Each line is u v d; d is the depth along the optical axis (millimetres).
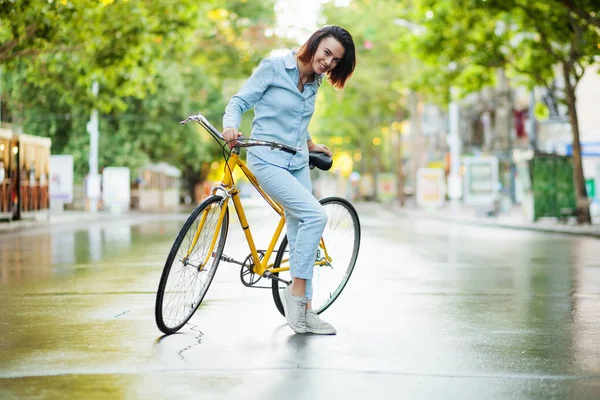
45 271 10406
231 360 4715
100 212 41406
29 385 4090
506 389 4105
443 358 4844
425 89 28438
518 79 28359
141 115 44000
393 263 11734
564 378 4352
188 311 5703
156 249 14672
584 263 11969
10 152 26047
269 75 5641
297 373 4402
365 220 31109
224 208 5762
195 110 49844
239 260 6363
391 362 4715
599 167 35312
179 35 23500
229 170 5734
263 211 34188
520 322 6262
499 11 23203
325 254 6340
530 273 10375
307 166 5867
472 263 11844
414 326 6020
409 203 56375
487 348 5176
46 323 6031
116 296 7723
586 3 21344
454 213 35656
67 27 20156
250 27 39594
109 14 21578
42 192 28938
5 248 15062
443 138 70625
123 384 4121
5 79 37750
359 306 7098
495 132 60688
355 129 64062
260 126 5695
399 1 26594
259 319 6266
